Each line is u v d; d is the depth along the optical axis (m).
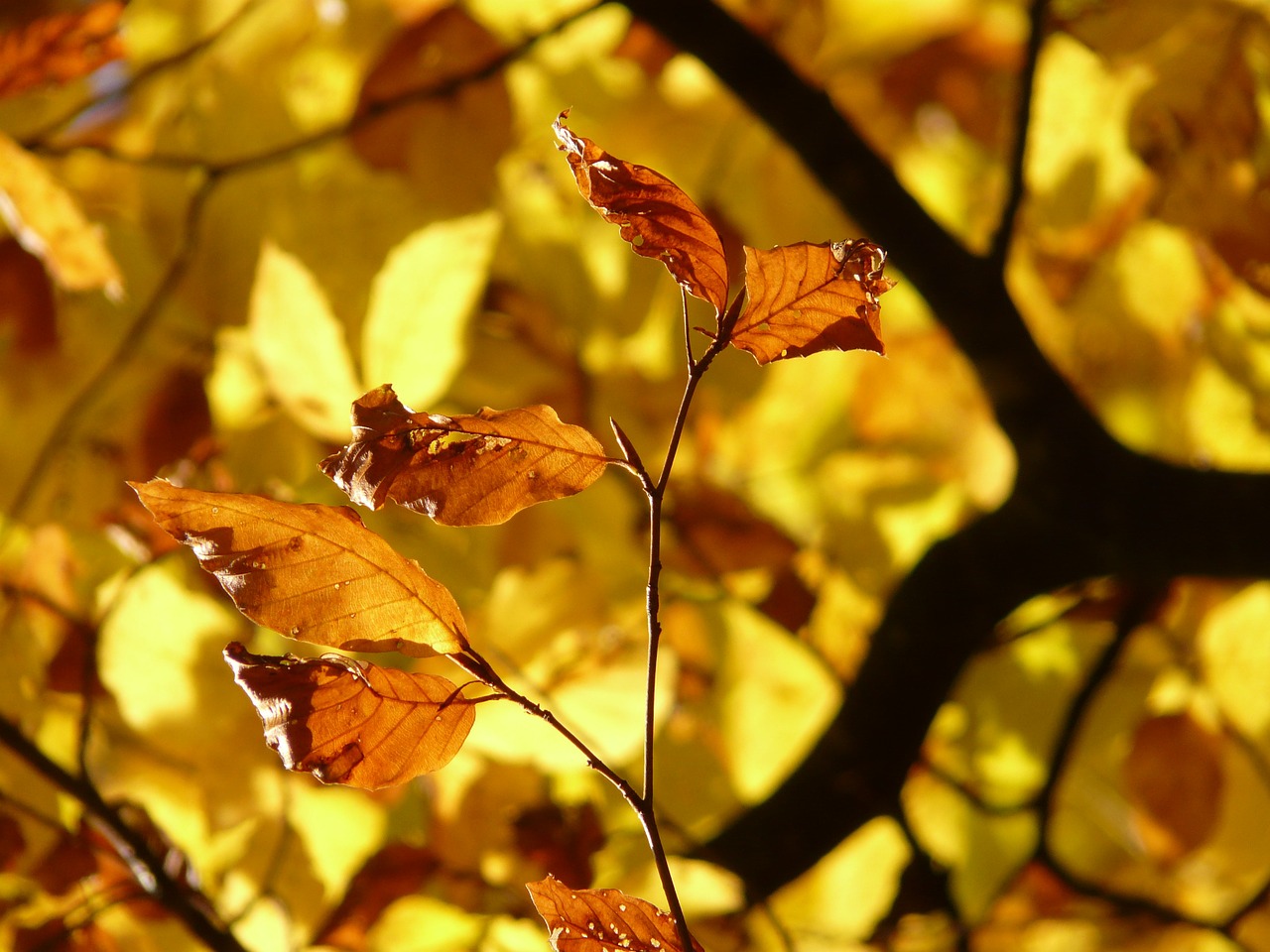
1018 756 4.05
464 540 3.53
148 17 3.88
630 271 4.10
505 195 4.13
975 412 3.85
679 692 3.61
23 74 2.26
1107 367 4.11
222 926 2.54
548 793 2.88
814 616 3.69
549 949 2.66
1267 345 3.85
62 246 2.39
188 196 3.88
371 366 2.76
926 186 4.36
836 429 4.01
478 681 1.78
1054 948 3.20
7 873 2.55
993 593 3.42
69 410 3.51
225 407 3.79
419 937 2.69
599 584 2.82
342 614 1.78
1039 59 3.24
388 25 4.00
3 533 3.33
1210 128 3.03
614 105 4.07
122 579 2.89
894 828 3.70
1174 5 3.21
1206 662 3.28
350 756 1.78
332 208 3.83
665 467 1.78
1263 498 3.22
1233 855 3.37
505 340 3.76
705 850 2.97
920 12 3.81
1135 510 3.24
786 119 3.32
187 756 3.07
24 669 2.75
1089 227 3.81
